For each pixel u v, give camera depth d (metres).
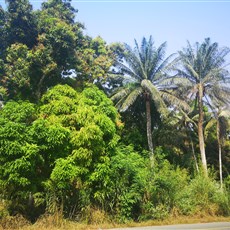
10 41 25.78
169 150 30.78
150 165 22.17
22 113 17.88
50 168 17.84
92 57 28.89
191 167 29.67
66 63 25.77
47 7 30.61
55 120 18.88
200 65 29.42
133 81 27.36
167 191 21.45
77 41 27.95
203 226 17.69
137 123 30.34
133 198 19.42
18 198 17.33
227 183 30.39
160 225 18.95
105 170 17.92
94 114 19.62
